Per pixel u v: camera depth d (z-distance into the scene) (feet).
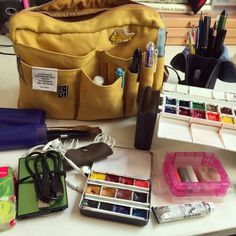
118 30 2.03
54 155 1.71
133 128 2.15
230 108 1.99
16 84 2.45
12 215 1.41
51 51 1.91
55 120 2.14
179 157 1.87
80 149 1.83
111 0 2.13
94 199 1.53
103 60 2.06
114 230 1.47
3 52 2.86
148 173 1.78
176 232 1.49
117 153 1.89
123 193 1.59
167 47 3.11
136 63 1.95
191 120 1.85
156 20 2.07
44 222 1.47
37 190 1.51
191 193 1.67
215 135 1.82
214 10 3.21
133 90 2.06
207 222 1.56
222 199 1.68
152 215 1.54
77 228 1.46
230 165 1.93
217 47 2.25
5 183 1.55
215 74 2.28
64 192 1.53
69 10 2.05
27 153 1.77
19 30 1.85
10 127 1.87
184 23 3.05
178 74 2.68
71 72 1.92
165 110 1.91
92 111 2.08
